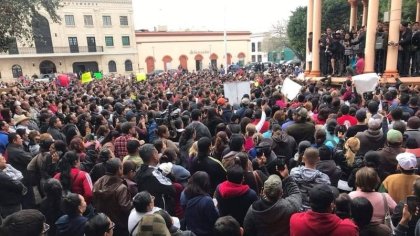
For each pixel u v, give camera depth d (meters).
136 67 54.91
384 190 3.70
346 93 9.27
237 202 3.49
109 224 2.86
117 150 5.84
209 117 7.20
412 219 2.92
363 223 2.79
